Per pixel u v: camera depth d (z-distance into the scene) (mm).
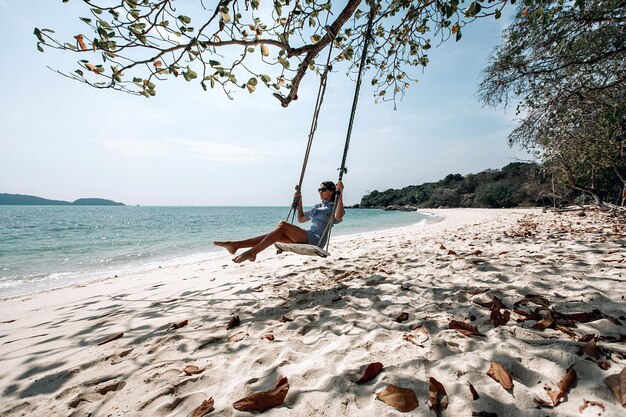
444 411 1524
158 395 1914
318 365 2027
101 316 3846
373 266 5035
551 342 1976
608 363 1688
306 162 4477
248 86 3371
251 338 2654
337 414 1582
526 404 1495
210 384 2002
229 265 7270
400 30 4480
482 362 1852
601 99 8344
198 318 3367
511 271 3734
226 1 2727
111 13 2641
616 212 10656
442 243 7035
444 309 2830
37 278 8086
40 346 2980
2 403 2025
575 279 3195
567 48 6953
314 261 6266
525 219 14258
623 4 5723
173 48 2998
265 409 1679
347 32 4406
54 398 2021
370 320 2756
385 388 1695
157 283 5789
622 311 2328
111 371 2311
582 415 1371
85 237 20797
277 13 3576
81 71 2785
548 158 11648
